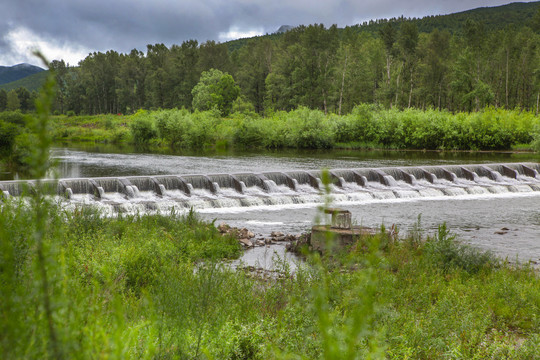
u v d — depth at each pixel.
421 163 39.41
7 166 34.88
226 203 22.23
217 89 117.25
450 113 62.53
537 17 109.44
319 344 4.24
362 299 1.78
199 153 52.28
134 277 8.16
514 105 100.31
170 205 21.42
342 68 99.00
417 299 7.73
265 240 14.65
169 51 158.25
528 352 5.72
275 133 62.00
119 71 156.50
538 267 12.19
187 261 10.02
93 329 2.23
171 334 4.02
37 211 1.71
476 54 89.81
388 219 19.50
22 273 2.14
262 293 7.68
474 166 30.89
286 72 113.38
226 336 4.98
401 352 4.98
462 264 10.93
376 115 61.44
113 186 23.03
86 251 8.66
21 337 1.80
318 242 12.14
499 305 8.05
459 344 5.71
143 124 69.31
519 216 20.55
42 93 1.54
